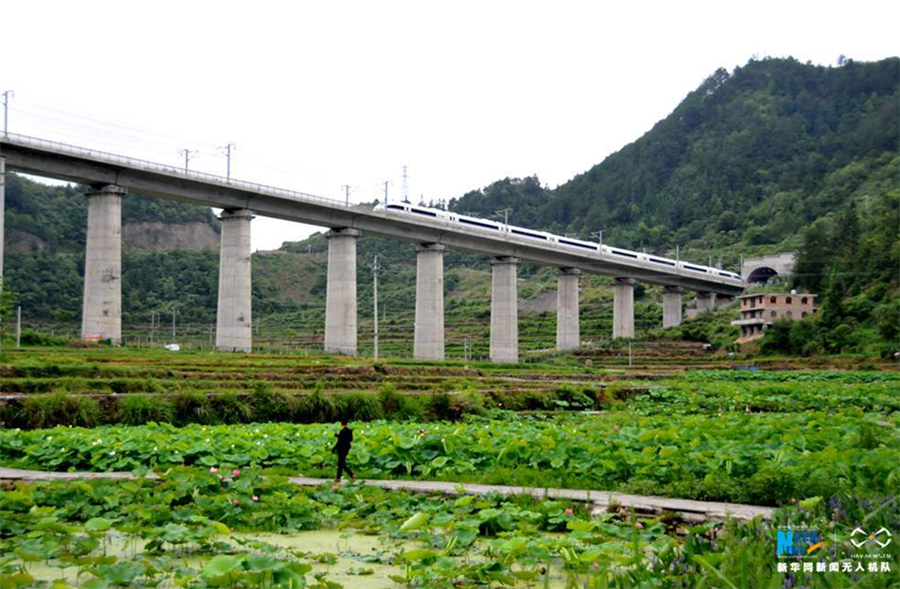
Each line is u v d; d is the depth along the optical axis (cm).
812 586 1118
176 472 2102
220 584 1291
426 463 2773
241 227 8431
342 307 9212
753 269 17125
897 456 2270
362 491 2220
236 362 6462
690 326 14100
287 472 2714
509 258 11106
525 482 2473
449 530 1752
